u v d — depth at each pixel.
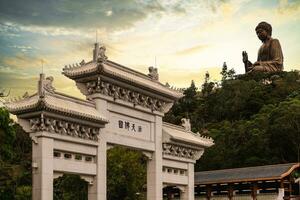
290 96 121.25
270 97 127.56
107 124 41.09
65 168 37.25
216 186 76.25
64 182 68.00
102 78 40.00
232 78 172.12
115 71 41.28
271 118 101.38
